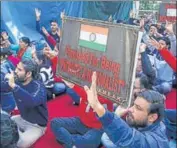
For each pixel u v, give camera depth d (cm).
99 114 118
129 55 107
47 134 219
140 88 228
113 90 113
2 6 254
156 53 301
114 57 112
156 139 129
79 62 128
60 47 141
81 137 207
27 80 204
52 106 243
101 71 118
